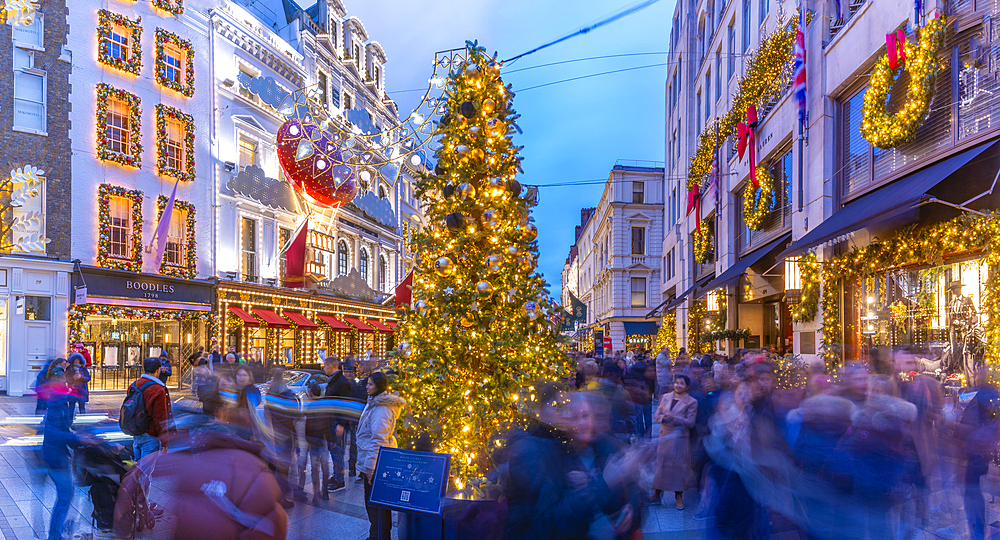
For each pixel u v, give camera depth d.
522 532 3.43
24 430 11.72
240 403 4.13
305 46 30.83
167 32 22.88
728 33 20.16
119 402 16.81
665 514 6.84
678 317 27.52
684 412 7.13
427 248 5.80
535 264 5.94
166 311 22.19
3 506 6.53
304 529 6.18
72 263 19.38
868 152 10.88
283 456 5.80
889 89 9.49
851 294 11.16
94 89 20.53
